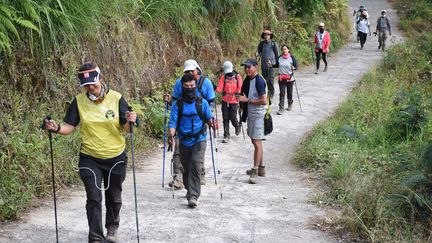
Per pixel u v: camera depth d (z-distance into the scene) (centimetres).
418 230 575
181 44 1264
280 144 1040
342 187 721
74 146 775
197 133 655
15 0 733
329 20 2552
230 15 1509
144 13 1105
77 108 505
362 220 591
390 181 696
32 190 655
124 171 524
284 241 566
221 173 839
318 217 639
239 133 1108
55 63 803
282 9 2067
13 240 542
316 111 1323
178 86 728
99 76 499
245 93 783
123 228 586
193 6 1306
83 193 707
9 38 710
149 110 1039
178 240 560
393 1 3706
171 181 755
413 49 2056
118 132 514
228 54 1505
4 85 708
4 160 645
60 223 595
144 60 1082
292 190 754
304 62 2028
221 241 561
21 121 713
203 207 668
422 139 952
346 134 980
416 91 1286
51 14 784
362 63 2083
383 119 1095
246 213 651
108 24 956
